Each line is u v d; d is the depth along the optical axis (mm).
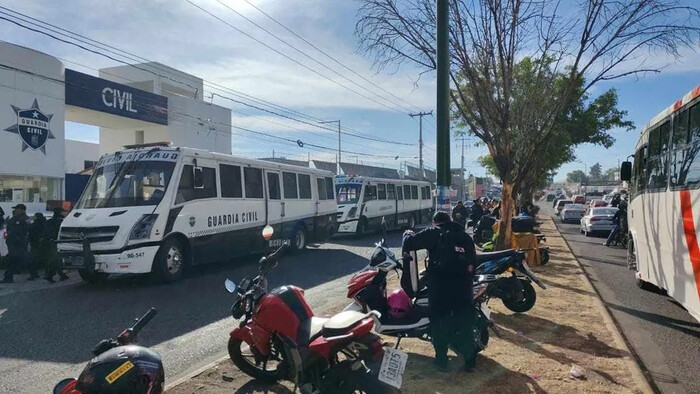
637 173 10781
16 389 5277
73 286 10797
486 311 6098
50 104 22266
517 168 13672
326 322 4246
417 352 6082
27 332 7250
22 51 21016
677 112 7738
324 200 17875
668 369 6039
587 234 26797
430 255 5453
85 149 36875
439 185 8609
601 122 27266
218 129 34344
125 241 10172
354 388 4086
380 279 5867
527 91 12344
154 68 31953
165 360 6152
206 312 8438
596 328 7086
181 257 11398
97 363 3346
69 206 14758
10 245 11344
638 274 10719
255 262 14477
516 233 13250
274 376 5230
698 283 6801
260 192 14312
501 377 5258
